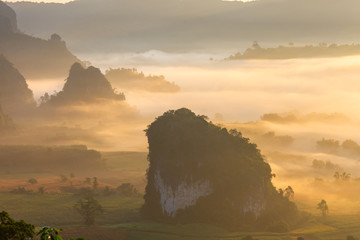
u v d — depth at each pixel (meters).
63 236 198.75
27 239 63.66
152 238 199.50
